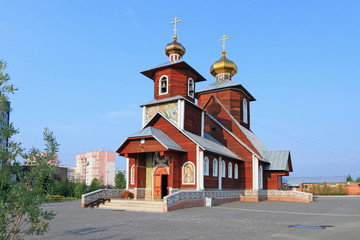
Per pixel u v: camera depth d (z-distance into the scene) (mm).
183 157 25375
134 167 26781
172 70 28375
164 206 19656
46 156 6375
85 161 121438
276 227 13500
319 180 72688
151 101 28812
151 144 24062
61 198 34000
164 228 12828
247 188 32969
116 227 13062
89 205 23031
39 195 5938
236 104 37656
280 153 37344
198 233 11680
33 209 5691
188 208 21797
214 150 26766
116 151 25250
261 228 13133
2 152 5754
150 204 21531
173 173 24391
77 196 40844
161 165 25906
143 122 28422
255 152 34406
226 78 40750
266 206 25984
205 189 25453
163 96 28297
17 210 5742
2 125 6086
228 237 10938
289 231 12453
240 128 35594
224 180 29734
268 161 36562
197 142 24734
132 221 14938
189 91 29266
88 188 44969
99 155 116688
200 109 29922
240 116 37688
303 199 34125
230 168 31406
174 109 27078
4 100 6020
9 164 5973
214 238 10734
